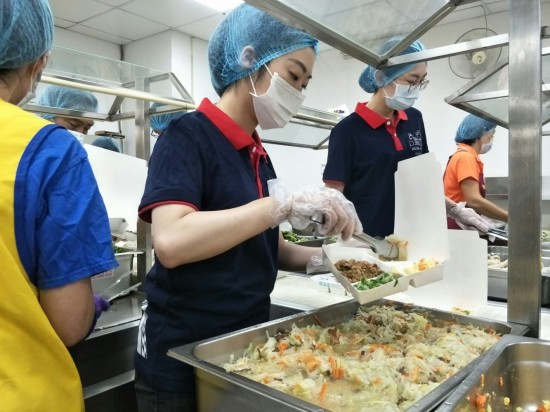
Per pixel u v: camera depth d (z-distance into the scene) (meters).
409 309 1.24
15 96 0.83
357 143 1.76
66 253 0.74
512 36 0.99
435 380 0.81
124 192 1.87
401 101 1.66
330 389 0.80
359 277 1.06
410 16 1.08
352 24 1.04
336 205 0.96
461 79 4.43
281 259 1.33
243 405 0.71
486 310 1.25
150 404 1.00
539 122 0.97
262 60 1.02
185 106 1.72
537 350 0.83
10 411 0.68
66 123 2.14
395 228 1.29
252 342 0.97
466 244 1.27
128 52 5.33
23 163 0.71
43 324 0.73
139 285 1.76
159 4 4.21
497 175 4.36
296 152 5.66
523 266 1.03
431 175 1.14
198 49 5.25
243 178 1.04
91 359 1.33
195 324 0.97
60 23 4.60
